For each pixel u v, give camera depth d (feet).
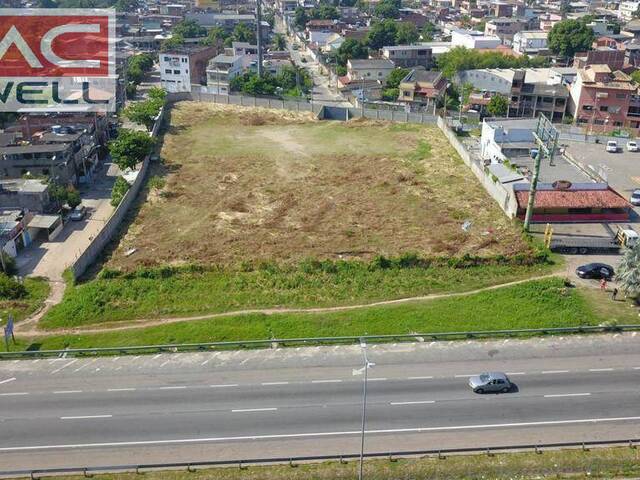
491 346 151.94
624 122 356.59
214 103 401.08
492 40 538.47
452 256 197.47
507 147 274.16
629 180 267.59
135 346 151.53
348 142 323.98
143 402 130.93
